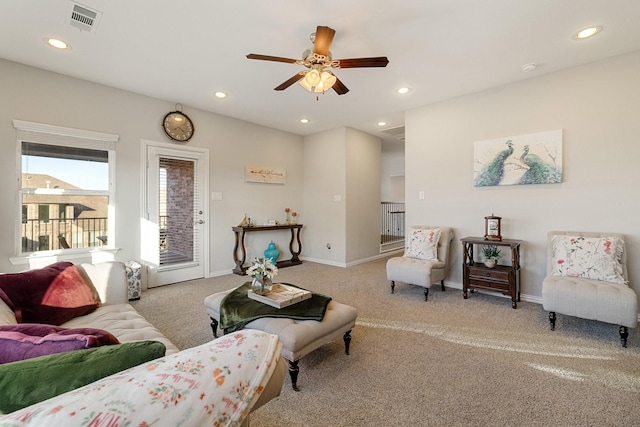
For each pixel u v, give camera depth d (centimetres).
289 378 191
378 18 230
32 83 310
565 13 224
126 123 375
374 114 466
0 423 53
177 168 425
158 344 87
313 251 590
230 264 488
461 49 275
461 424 151
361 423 152
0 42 265
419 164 428
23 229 311
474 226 380
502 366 204
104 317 186
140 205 388
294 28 244
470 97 380
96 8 218
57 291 182
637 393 175
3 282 166
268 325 190
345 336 220
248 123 511
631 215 283
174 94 387
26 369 71
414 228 409
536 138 331
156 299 348
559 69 315
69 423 53
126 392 62
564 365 205
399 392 177
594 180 301
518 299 339
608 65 292
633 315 222
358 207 570
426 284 341
